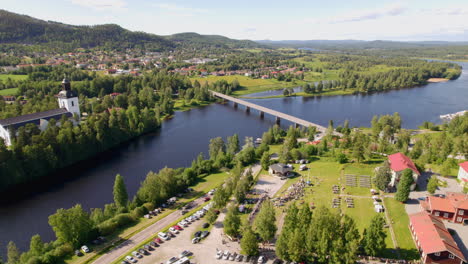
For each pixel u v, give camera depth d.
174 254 104.62
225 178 171.88
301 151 192.88
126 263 99.81
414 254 100.81
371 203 133.88
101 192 164.75
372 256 98.88
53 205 151.75
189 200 146.00
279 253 97.12
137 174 187.00
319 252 93.56
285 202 138.00
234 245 109.50
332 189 148.12
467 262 96.50
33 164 178.75
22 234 129.38
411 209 128.00
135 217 128.62
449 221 119.69
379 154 195.75
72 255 104.88
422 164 165.12
